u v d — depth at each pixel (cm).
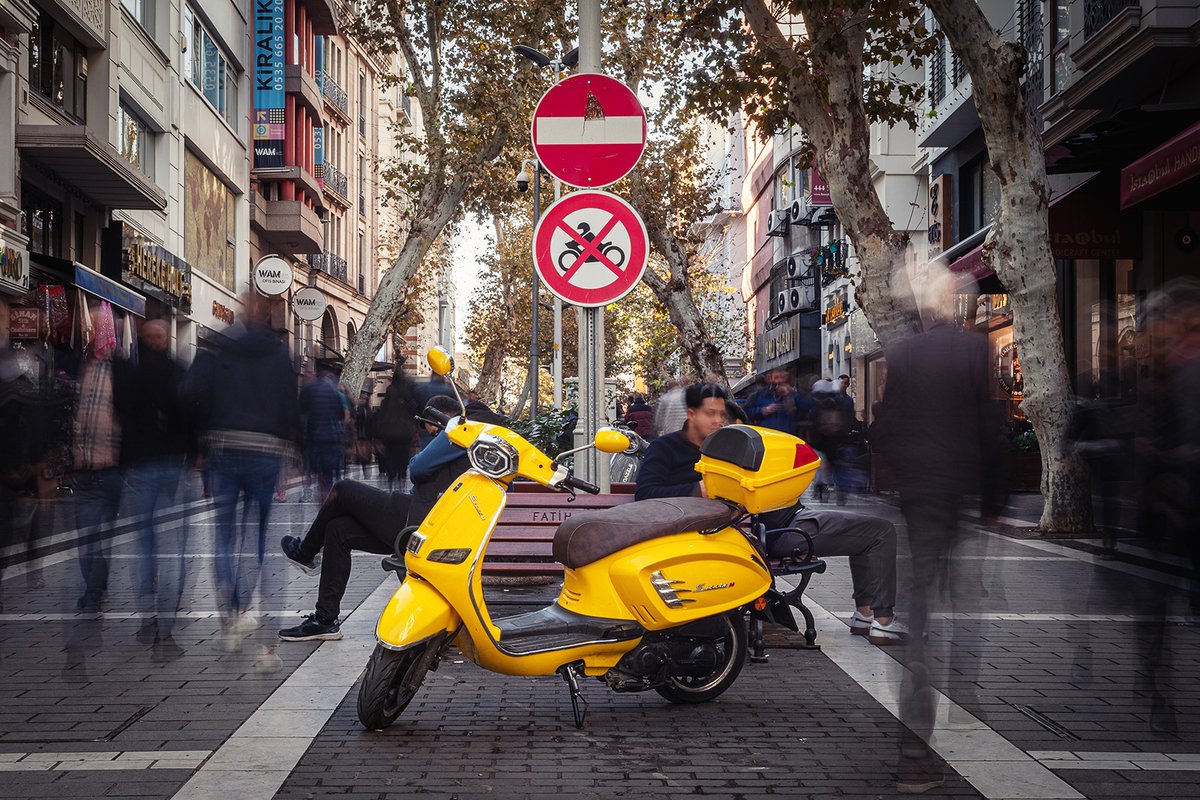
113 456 834
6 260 1914
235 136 3772
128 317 2628
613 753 524
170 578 1043
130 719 573
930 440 511
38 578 1046
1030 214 1443
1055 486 1427
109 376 845
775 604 640
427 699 623
